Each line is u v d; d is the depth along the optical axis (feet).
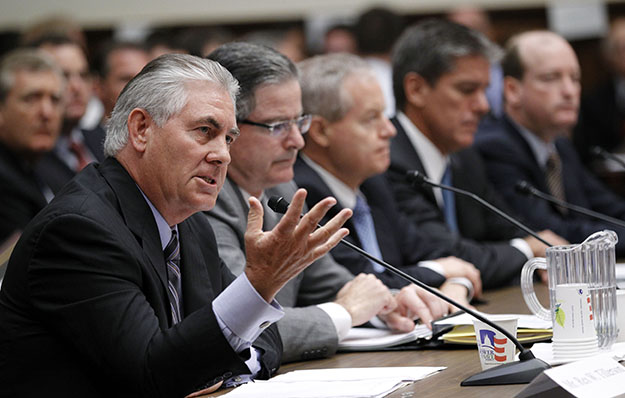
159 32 38.40
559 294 13.65
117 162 14.08
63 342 13.00
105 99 35.68
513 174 31.24
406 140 26.99
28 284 12.98
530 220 30.73
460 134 27.04
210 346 12.21
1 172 30.04
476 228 27.96
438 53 26.71
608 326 14.07
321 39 50.57
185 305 14.83
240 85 18.35
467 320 17.69
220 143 13.89
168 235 14.49
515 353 14.12
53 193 30.71
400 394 12.79
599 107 50.37
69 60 34.50
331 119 22.22
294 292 19.43
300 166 22.33
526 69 31.78
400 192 25.94
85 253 12.85
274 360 15.43
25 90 30.53
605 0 53.42
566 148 33.42
